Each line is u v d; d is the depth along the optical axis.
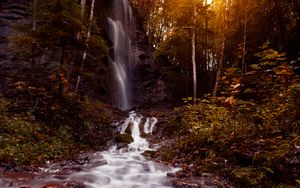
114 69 25.11
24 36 12.70
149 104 26.06
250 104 10.44
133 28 32.94
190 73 30.14
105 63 23.59
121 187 7.54
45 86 13.49
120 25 29.80
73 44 13.02
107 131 14.65
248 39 25.64
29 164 8.66
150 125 16.44
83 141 12.63
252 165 8.15
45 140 10.77
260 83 9.70
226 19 18.53
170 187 7.61
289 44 21.50
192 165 9.60
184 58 28.34
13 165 8.12
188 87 29.91
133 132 15.53
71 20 12.30
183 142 11.48
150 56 31.16
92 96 20.14
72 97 14.16
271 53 9.10
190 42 25.44
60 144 11.05
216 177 8.34
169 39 24.53
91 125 13.93
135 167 9.25
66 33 12.36
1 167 7.89
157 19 31.08
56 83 13.43
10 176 7.36
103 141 13.64
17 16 18.30
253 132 9.35
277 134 8.77
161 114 19.03
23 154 9.01
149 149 12.80
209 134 10.26
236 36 26.61
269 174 7.55
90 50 14.15
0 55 16.31
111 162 9.77
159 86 29.08
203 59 31.06
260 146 8.53
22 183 6.95
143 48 31.30
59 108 12.83
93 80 20.59
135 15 34.91
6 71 15.53
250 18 25.45
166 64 33.03
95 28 14.50
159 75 29.94
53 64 15.78
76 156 10.36
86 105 15.61
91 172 8.38
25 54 13.56
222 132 9.96
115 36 27.61
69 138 12.08
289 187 6.85
